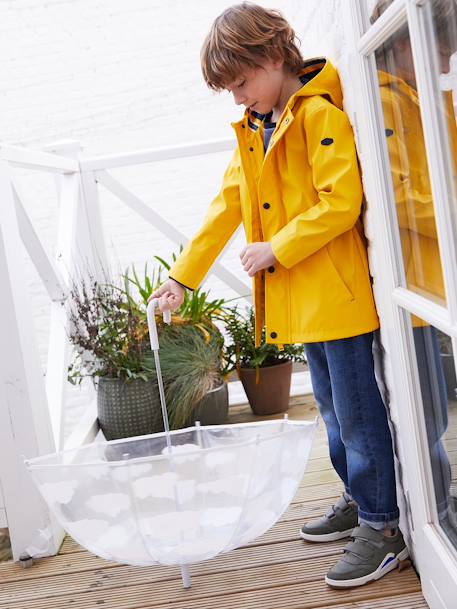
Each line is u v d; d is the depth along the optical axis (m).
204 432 1.75
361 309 1.57
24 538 1.95
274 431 1.67
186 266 1.82
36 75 5.61
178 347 2.69
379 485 1.61
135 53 5.60
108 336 2.70
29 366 1.99
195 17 5.57
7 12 5.55
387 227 1.40
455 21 0.92
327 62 1.64
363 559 1.59
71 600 1.71
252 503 1.41
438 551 1.34
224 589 1.65
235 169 1.82
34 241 2.57
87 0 5.55
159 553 1.41
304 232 1.50
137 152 3.24
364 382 1.59
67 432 5.50
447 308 1.11
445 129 1.01
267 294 1.62
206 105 5.64
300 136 1.57
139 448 1.75
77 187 3.13
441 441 1.29
